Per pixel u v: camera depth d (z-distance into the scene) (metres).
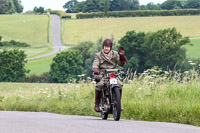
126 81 40.00
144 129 15.96
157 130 15.74
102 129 15.34
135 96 33.72
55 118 22.20
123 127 16.55
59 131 13.99
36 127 15.12
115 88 22.02
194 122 21.23
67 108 34.31
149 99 31.12
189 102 26.31
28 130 14.05
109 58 23.30
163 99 29.03
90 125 16.97
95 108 23.75
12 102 42.09
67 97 42.38
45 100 43.31
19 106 39.66
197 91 32.69
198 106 23.61
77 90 43.09
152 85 35.72
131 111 26.22
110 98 22.69
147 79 37.25
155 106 25.53
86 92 41.78
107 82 22.83
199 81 35.50
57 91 47.06
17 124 16.20
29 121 17.97
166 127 17.48
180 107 24.38
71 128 15.12
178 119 22.45
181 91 33.19
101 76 23.12
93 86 42.66
